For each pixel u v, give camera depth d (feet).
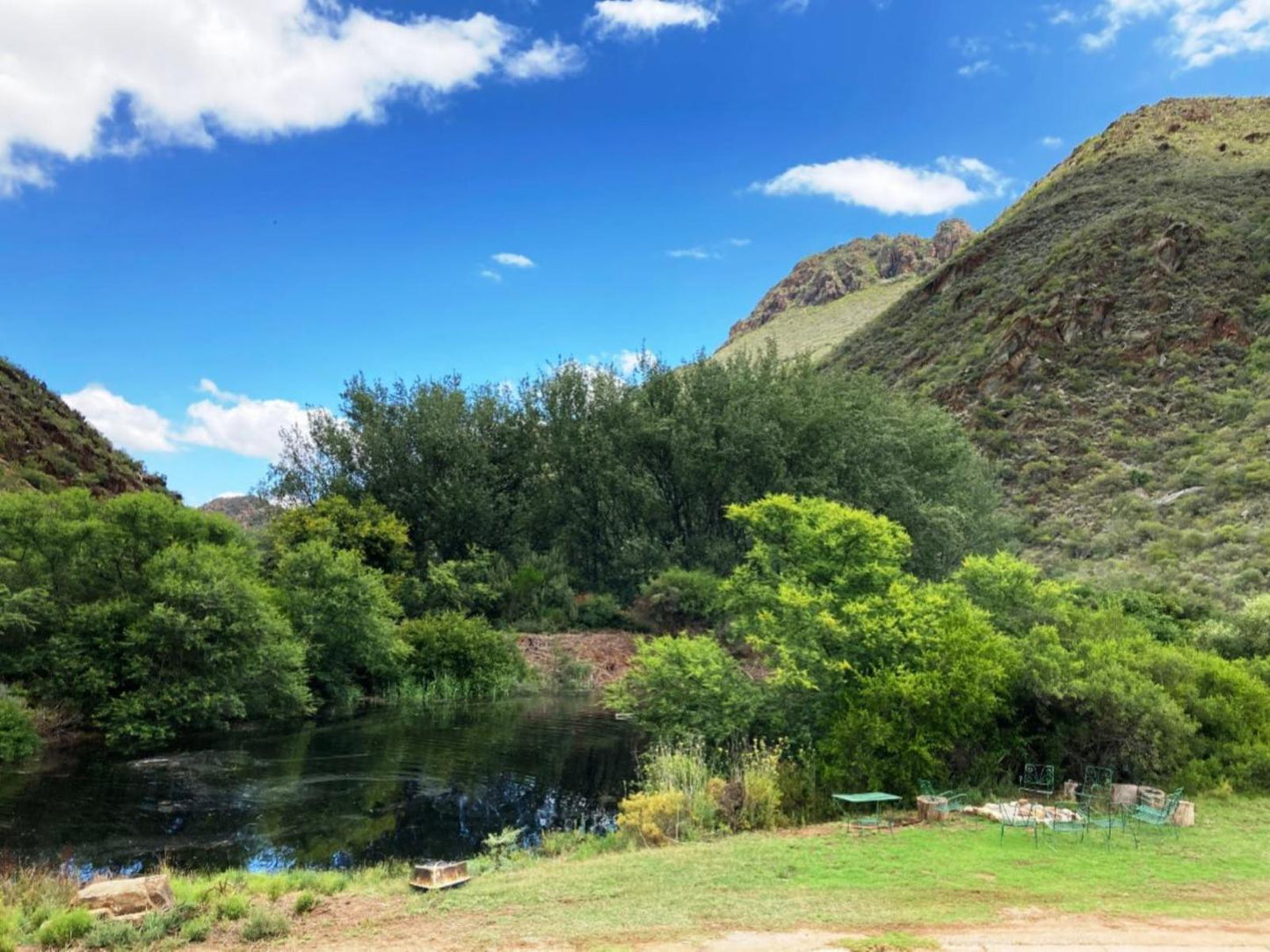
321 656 92.89
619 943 26.05
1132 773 51.01
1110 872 33.83
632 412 146.20
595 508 145.59
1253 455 144.87
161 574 73.82
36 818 48.29
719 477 136.36
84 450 141.49
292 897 33.35
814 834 41.68
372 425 142.41
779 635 54.65
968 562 64.85
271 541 124.47
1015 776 52.85
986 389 197.06
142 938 28.19
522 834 48.75
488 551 135.54
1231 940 26.27
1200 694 57.06
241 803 53.57
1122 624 64.59
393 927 28.78
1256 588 106.63
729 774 52.13
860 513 58.65
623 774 64.80
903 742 48.55
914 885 31.89
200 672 73.82
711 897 30.63
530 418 150.00
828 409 135.85
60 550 72.84
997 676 49.93
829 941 25.93
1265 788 51.65
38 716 66.13
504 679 106.52
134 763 62.69
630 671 61.57
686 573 126.31
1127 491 155.74
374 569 110.73
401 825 50.01
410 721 86.53
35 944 27.68
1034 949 25.21
